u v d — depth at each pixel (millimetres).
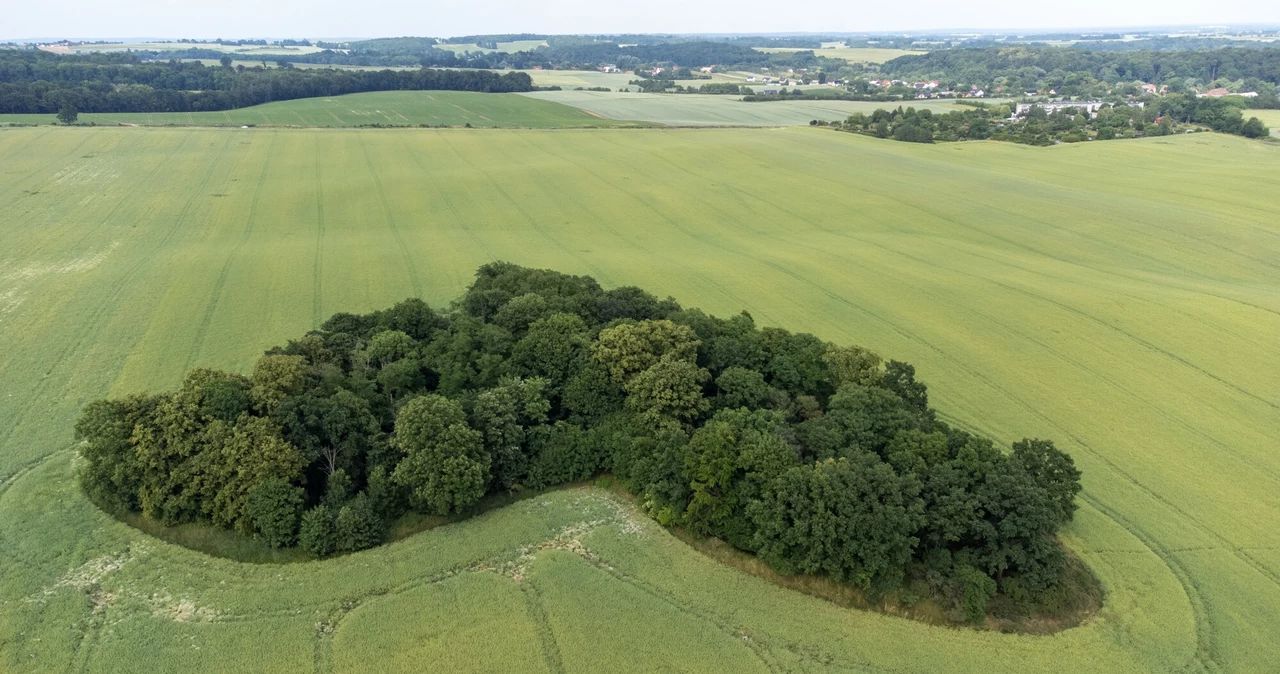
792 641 35438
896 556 37219
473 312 60406
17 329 66562
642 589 38656
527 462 47281
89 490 43719
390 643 34594
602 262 90250
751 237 103375
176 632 34969
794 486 38844
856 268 89000
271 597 37344
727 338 54312
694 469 42438
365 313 72750
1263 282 85312
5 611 35875
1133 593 38594
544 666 33625
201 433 42844
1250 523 44000
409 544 41625
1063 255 95562
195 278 80250
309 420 44094
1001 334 70062
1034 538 37562
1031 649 35125
